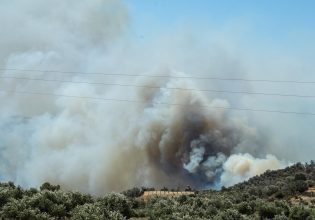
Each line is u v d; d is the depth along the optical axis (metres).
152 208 43.72
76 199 41.25
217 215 41.88
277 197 79.69
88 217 34.78
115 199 41.59
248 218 42.09
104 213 36.59
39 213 34.00
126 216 40.12
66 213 36.81
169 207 42.47
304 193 80.94
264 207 46.56
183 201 50.09
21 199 36.72
